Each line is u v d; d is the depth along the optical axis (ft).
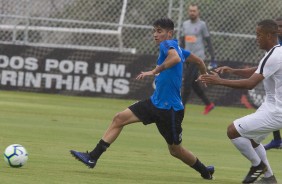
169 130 94.58
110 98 220.43
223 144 138.82
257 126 90.07
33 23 239.91
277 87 89.45
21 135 131.75
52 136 133.59
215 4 231.30
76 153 93.81
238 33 230.89
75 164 102.27
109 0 235.81
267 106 90.48
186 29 196.44
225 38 230.48
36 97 210.38
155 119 94.58
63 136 134.62
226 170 106.42
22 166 95.71
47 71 221.66
